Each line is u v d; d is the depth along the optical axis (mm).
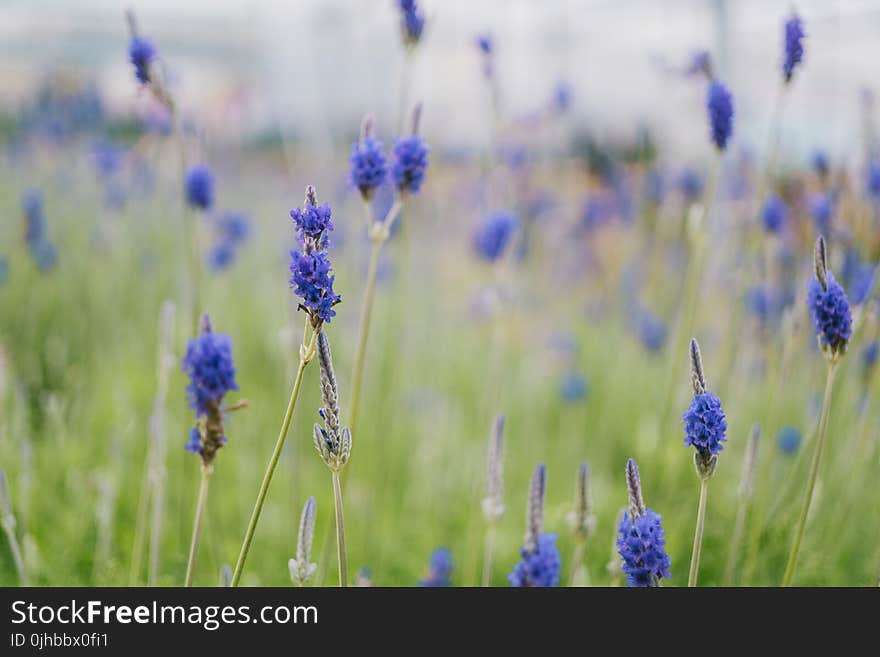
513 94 2744
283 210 2467
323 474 1453
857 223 1205
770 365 1312
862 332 1138
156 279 1936
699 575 1166
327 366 889
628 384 1874
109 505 1119
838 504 1169
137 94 1056
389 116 2887
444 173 2400
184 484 1146
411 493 1485
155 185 2059
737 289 1301
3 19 3982
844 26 2184
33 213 1723
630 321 1981
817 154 1232
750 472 1019
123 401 1439
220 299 1757
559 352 1967
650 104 2566
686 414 898
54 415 1227
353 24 3188
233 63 3898
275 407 1583
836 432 1208
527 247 1970
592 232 2258
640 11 2916
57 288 1931
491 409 1301
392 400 1435
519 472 1609
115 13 4180
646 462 1506
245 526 1257
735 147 1825
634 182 2254
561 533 1337
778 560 1162
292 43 3314
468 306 2150
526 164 1798
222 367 883
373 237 1011
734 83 2158
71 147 2477
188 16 4086
